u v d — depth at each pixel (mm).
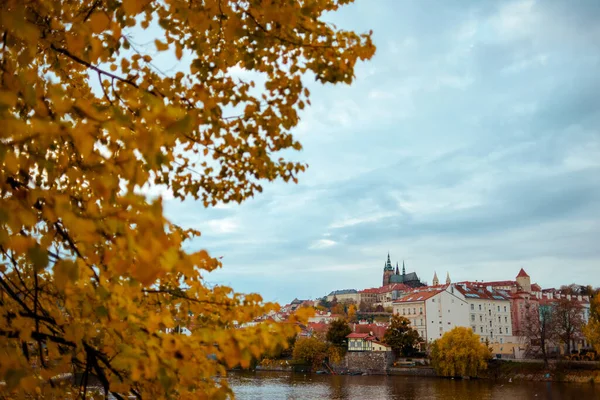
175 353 2225
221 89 3756
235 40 3461
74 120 2035
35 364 3117
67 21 2576
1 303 2680
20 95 2117
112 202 1819
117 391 2576
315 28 3270
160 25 2902
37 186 2143
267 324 2445
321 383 49281
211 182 4539
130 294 2146
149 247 1578
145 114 1798
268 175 4500
